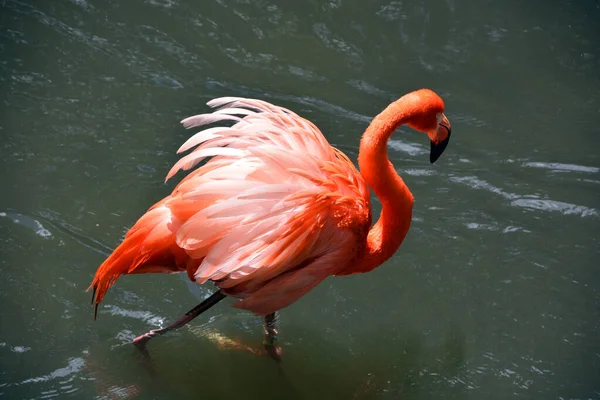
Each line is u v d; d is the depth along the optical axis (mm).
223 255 6137
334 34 11695
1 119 9539
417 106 6750
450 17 12156
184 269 6645
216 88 10531
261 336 7652
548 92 11000
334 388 7230
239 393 7078
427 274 8383
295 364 7422
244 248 6160
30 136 9398
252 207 6113
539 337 7738
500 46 11711
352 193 6867
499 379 7312
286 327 7789
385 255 7129
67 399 6684
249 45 11344
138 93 10281
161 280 8016
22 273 7805
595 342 7695
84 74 10445
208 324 7695
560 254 8633
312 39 11570
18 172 8922
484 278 8344
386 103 10594
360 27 11859
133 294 7824
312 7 12086
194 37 11344
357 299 8109
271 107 7023
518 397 7133
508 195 9359
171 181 9109
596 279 8359
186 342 7488
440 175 9609
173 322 7215
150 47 11062
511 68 11367
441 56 11484
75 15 11406
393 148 10039
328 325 7824
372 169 6789
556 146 10125
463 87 10992
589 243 8766
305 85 10781
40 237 8195
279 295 6559
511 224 8977
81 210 8594
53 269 7895
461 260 8539
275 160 6336
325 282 8305
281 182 6367
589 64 11469
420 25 11984
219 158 6691
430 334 7762
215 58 11047
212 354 7402
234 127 6801
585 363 7473
